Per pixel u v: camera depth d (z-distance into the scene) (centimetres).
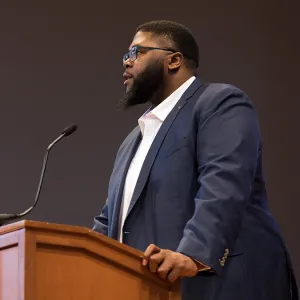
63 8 1728
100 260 675
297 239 1570
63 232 651
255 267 851
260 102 1638
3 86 1702
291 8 1662
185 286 821
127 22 1722
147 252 699
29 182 1666
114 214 895
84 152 1678
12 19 1728
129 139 980
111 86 1702
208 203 779
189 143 866
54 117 1694
